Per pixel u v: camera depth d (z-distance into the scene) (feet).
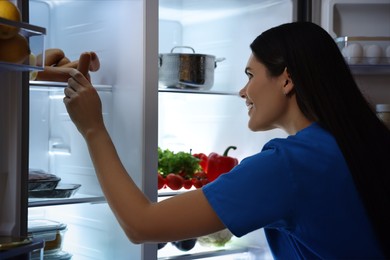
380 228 3.80
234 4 7.34
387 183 3.83
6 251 4.04
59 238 5.74
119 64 6.01
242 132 7.67
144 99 5.64
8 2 4.00
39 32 4.14
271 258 7.22
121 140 5.98
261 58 4.27
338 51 4.22
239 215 3.84
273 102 4.28
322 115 4.02
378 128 4.04
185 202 3.91
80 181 6.36
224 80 7.92
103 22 6.23
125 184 4.09
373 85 7.02
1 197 4.65
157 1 5.71
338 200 3.85
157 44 5.73
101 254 6.24
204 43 8.16
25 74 4.66
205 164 7.41
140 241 4.00
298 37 4.14
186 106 7.99
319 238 3.93
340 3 6.85
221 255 7.00
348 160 3.84
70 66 5.64
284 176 3.85
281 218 3.91
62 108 6.53
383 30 7.18
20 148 4.62
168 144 7.81
